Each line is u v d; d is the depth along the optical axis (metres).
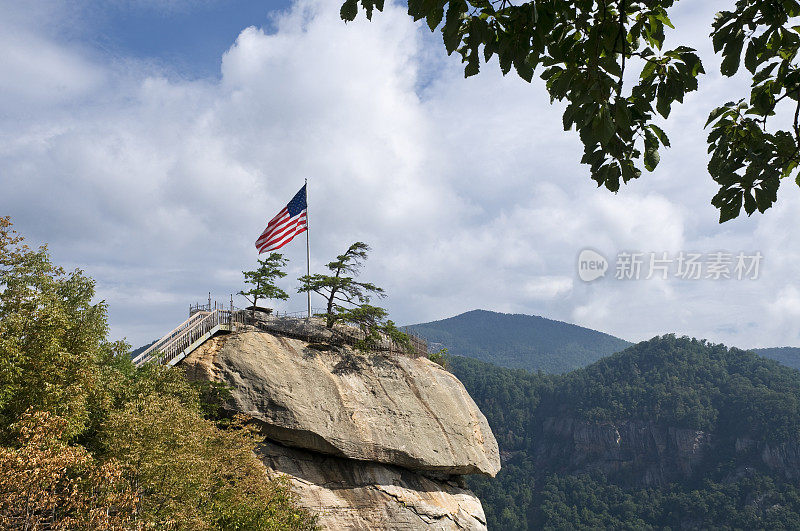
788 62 4.93
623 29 4.18
